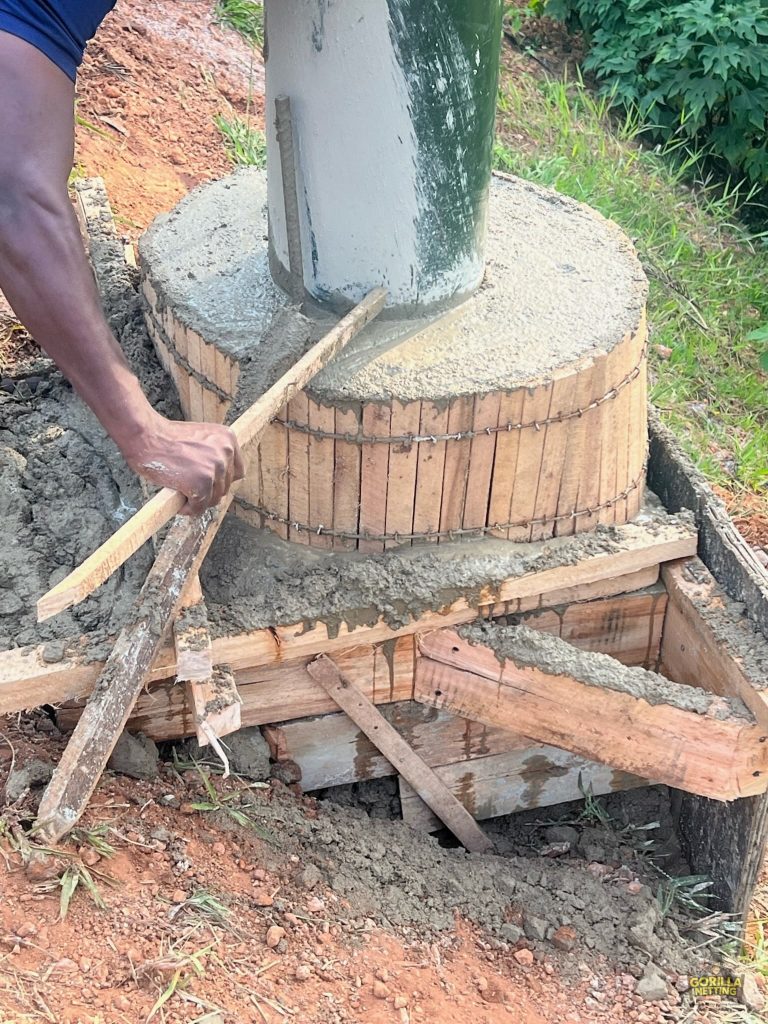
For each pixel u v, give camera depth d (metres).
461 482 3.02
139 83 5.70
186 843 2.73
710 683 3.15
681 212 6.46
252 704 3.03
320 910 2.75
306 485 3.03
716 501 3.36
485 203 3.15
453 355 3.01
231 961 2.50
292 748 3.17
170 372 3.49
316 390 2.87
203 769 2.97
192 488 2.24
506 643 3.05
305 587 2.97
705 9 6.67
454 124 2.87
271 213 3.19
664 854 3.56
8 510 3.33
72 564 3.16
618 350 3.07
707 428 5.13
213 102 5.87
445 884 3.04
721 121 7.16
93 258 4.11
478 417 2.91
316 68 2.77
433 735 3.27
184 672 2.66
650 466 3.71
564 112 6.65
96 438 3.60
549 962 2.94
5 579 3.08
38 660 2.75
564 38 7.75
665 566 3.33
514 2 7.97
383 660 3.07
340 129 2.83
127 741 2.88
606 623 3.33
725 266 6.17
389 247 3.00
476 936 2.95
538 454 3.03
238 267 3.42
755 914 3.46
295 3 2.72
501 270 3.43
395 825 3.23
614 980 2.96
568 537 3.21
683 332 5.58
